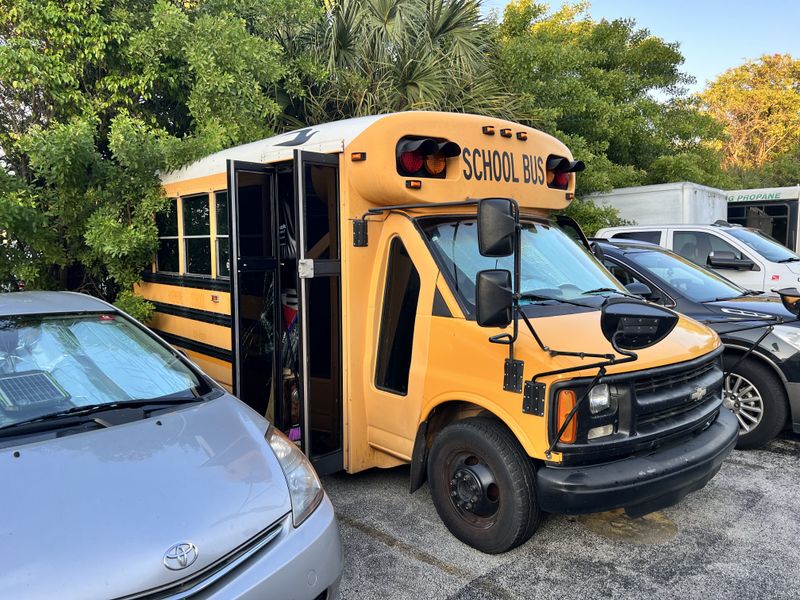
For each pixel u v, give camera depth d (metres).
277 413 4.73
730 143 35.31
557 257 4.39
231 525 2.39
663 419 3.50
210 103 7.79
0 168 6.82
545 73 12.30
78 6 7.31
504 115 10.37
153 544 2.20
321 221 4.18
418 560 3.57
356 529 3.93
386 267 4.19
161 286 6.54
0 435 2.73
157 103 8.60
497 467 3.44
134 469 2.54
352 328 4.21
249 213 4.49
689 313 5.53
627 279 6.02
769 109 35.31
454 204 3.82
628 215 11.62
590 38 16.34
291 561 2.44
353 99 9.62
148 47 7.60
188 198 6.02
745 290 6.18
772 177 26.89
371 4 10.06
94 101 7.73
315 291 4.22
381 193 4.02
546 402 3.18
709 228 8.82
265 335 4.71
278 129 9.64
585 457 3.19
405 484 4.61
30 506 2.28
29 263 7.13
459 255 3.95
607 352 3.30
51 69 7.20
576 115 13.30
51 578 2.02
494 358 3.45
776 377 5.11
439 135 4.11
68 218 7.18
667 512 4.16
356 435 4.29
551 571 3.46
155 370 3.46
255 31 9.48
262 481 2.66
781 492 4.44
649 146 15.39
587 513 3.18
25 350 3.29
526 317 3.39
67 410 2.96
